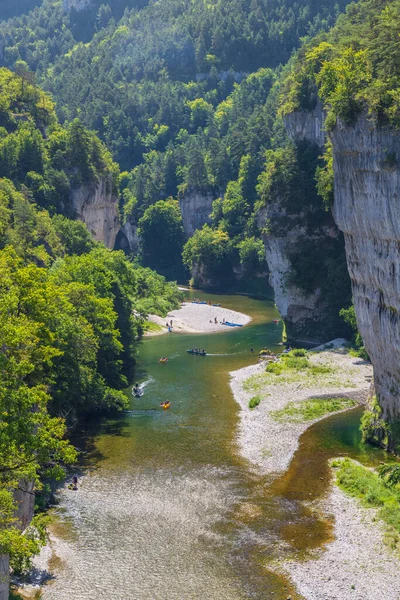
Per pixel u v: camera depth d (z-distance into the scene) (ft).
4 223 305.12
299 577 136.67
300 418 227.81
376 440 202.08
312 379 270.46
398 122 168.14
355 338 319.06
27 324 152.15
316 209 359.46
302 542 149.38
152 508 166.30
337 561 141.49
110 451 200.13
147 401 247.91
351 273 204.13
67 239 375.45
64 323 211.61
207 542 150.71
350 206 194.39
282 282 367.66
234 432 216.13
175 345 345.10
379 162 175.22
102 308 248.73
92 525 158.61
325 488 175.01
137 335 352.08
